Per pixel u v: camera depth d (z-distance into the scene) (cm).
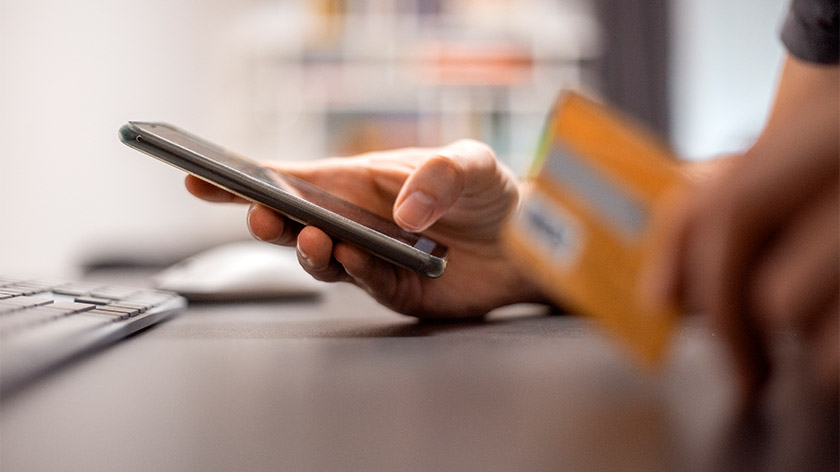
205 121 330
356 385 31
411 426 24
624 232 27
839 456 20
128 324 46
